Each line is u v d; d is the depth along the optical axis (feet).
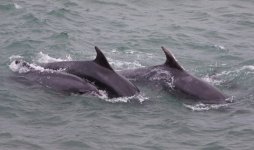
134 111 225.35
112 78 243.19
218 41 332.80
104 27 344.28
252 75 274.77
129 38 328.08
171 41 327.88
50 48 296.10
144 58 298.15
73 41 311.47
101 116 218.18
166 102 236.43
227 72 279.90
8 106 221.25
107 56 295.89
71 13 362.53
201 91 243.19
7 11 351.67
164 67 259.60
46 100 229.86
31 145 192.24
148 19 368.48
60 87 240.32
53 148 191.21
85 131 204.44
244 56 307.17
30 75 250.78
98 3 393.50
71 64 254.27
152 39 329.11
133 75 261.03
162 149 194.70
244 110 230.48
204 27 358.23
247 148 196.13
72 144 194.29
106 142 197.26
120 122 214.28
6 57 275.80
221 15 385.50
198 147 197.16
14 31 317.83
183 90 245.04
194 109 230.68
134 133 205.57
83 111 221.66
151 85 251.60
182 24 361.30
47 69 254.88
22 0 376.48
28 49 289.94
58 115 216.74
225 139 203.10
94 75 245.45
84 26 342.23
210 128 212.43
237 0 421.59
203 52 313.32
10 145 191.21
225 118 222.28
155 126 212.43
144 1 408.26
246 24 368.07
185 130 209.77
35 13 351.25
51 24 336.49
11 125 206.39
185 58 301.84
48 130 204.13
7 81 244.83
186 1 415.85
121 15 372.38
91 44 312.50
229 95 247.29
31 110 219.82
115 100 233.96
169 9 394.52
